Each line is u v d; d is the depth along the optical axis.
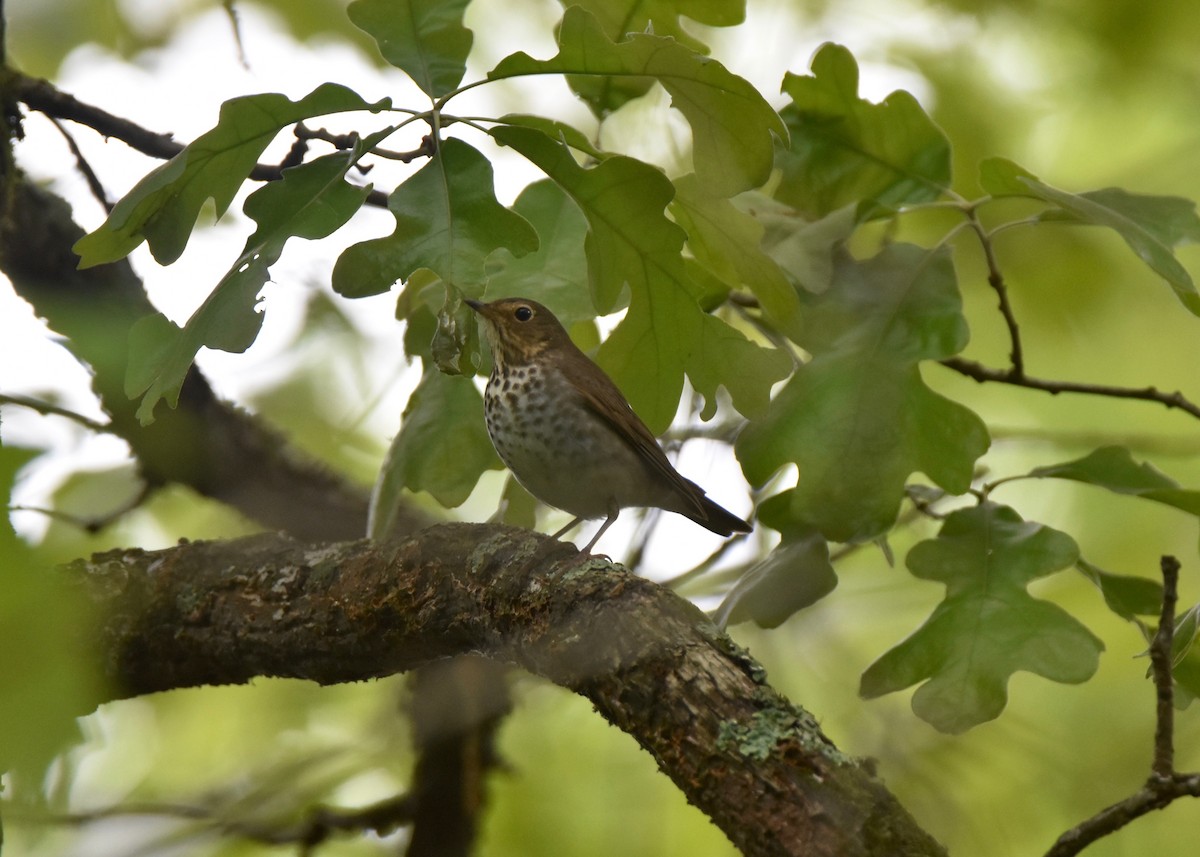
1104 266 12.94
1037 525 7.88
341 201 6.16
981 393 13.85
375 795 11.54
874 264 8.57
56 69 11.87
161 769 11.73
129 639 7.40
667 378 7.57
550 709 11.67
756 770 5.16
